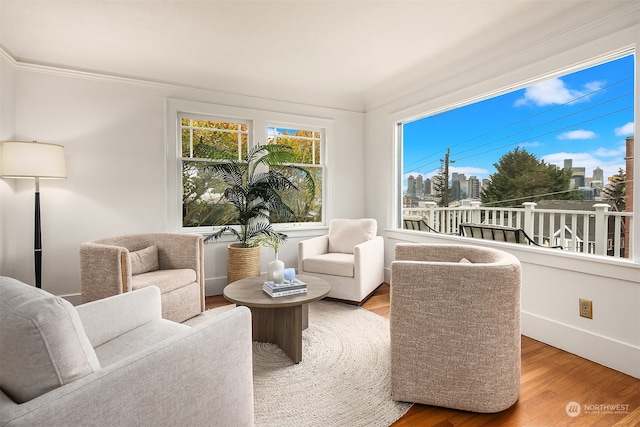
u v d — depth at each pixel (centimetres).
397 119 398
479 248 212
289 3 229
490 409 160
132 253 281
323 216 443
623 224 216
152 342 140
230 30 266
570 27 229
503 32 265
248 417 126
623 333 204
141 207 340
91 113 319
